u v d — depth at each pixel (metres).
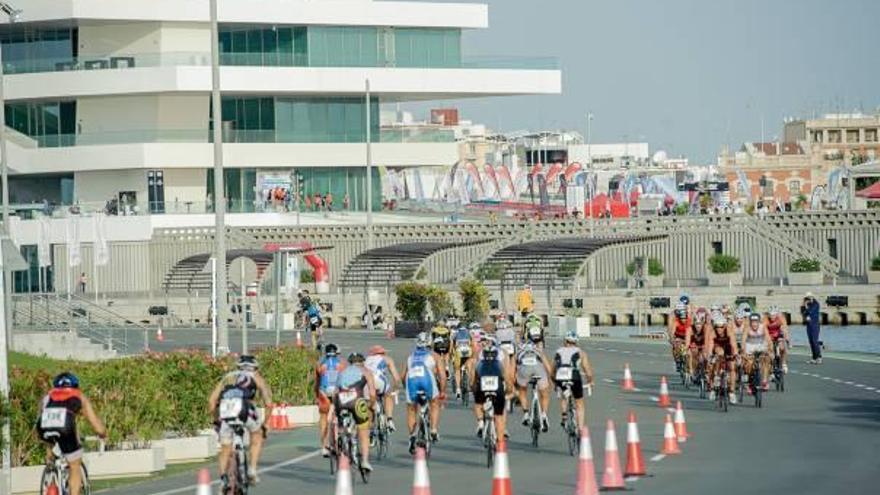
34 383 71.06
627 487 61.91
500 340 101.00
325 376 71.81
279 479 69.19
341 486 47.47
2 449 64.94
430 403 75.75
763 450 74.69
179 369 82.81
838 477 63.91
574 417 75.44
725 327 98.06
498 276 198.25
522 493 60.62
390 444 82.44
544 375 79.12
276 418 95.44
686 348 111.50
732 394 97.69
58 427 52.72
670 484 62.75
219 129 108.81
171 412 81.06
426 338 74.94
